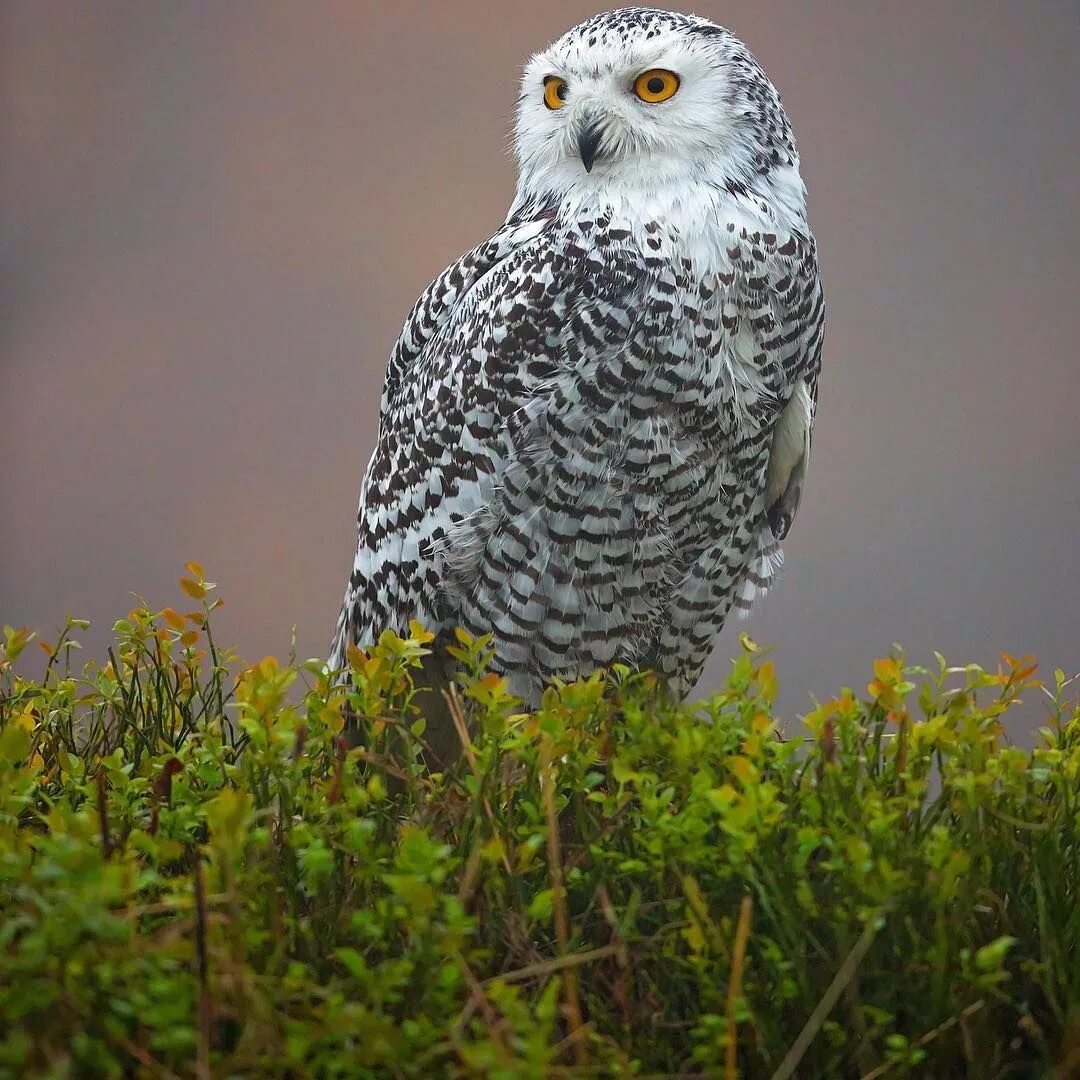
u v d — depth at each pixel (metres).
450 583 13.86
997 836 13.54
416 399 13.89
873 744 13.57
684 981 13.50
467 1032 13.45
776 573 13.97
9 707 13.70
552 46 13.92
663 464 13.84
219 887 13.48
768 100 13.88
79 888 13.42
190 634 13.70
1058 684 13.64
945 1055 13.47
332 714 13.59
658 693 13.62
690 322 13.82
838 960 13.48
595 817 13.56
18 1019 13.42
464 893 13.48
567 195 13.87
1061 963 13.49
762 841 13.49
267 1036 13.41
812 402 13.91
